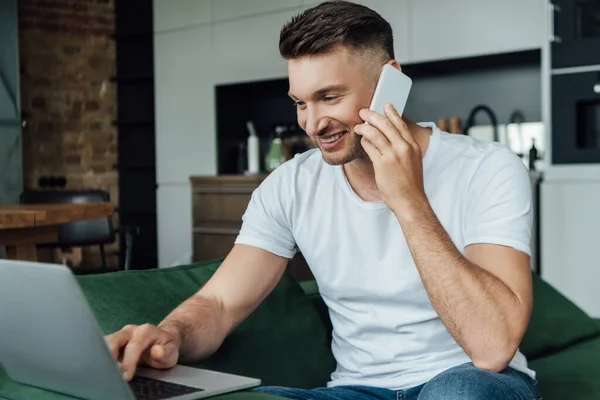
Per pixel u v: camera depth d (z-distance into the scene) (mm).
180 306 1488
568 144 4223
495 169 1430
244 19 5582
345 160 1439
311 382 1702
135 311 1513
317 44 1365
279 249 1599
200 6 5832
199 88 5891
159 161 6172
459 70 5109
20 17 6055
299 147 5840
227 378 1213
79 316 965
